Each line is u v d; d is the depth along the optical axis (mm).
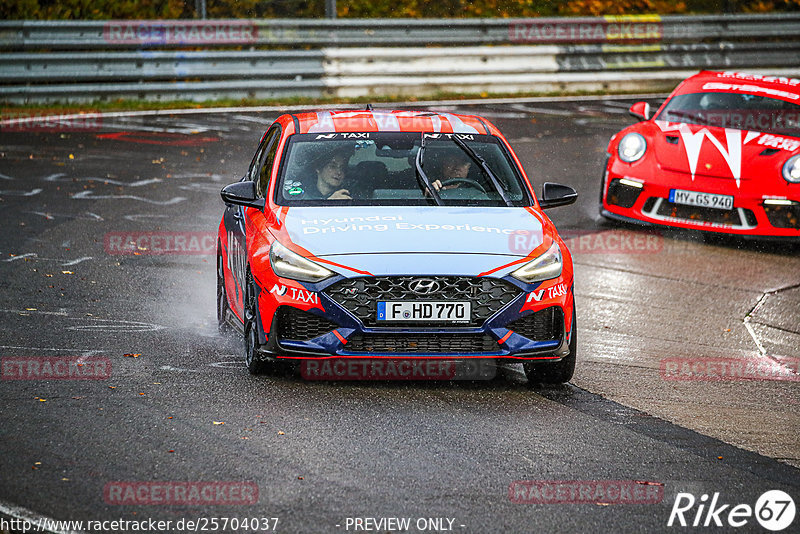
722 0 91125
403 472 16156
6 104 57031
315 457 16672
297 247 20297
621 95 71438
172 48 64688
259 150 26703
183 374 21016
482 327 19844
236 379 20797
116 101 59594
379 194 22391
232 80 61906
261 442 17266
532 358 20188
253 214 22672
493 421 18844
